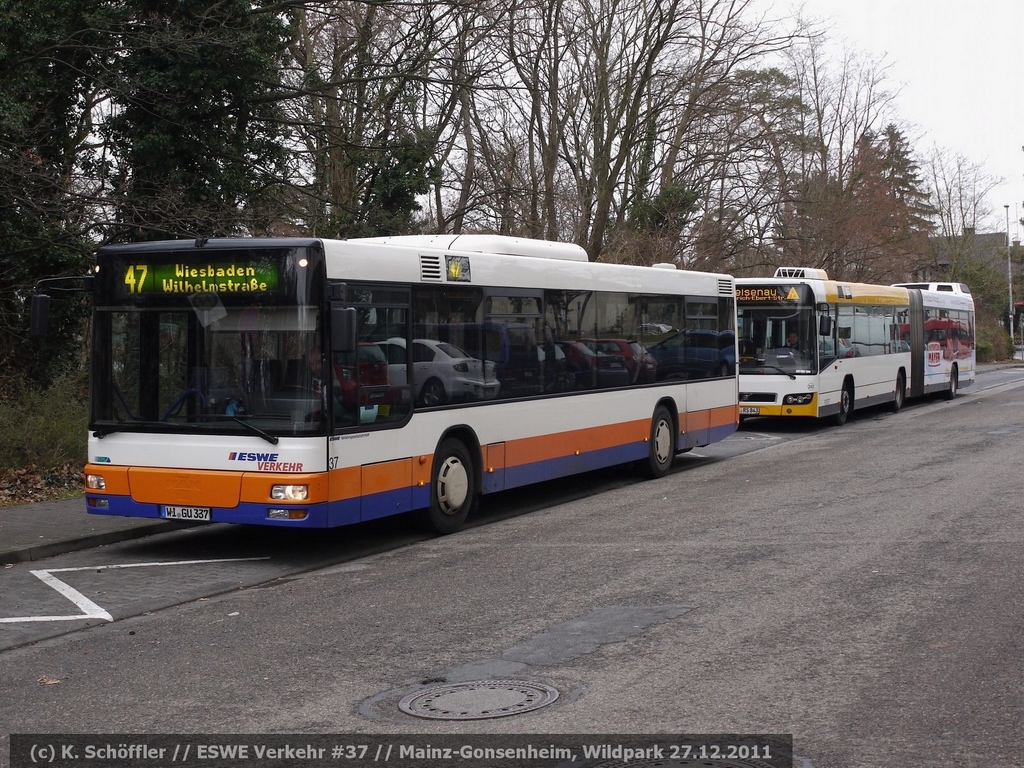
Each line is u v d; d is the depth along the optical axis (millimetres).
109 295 10305
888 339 26719
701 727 5238
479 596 8352
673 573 8930
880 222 41781
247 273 9789
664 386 15883
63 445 14898
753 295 22203
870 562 9102
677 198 31984
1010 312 71062
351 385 10008
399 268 10648
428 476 11062
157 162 19266
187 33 18422
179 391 10031
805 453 18453
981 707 5418
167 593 8844
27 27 17641
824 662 6281
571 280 13586
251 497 9641
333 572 9641
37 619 8016
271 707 5758
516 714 5520
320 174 24344
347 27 24766
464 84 21234
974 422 23344
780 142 31922
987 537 10047
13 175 16188
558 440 13312
